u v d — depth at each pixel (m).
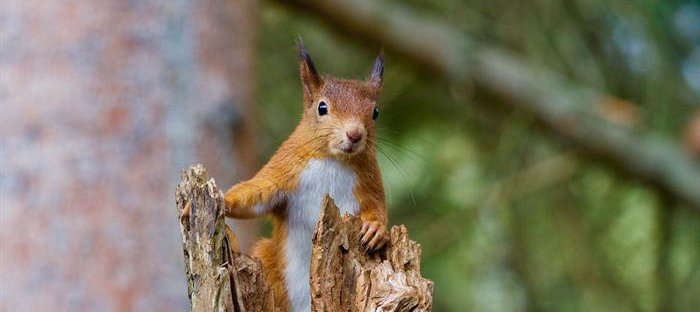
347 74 16.73
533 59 17.03
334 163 8.56
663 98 16.66
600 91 17.11
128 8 12.05
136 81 11.93
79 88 11.77
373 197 8.69
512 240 16.05
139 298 11.38
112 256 11.41
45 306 11.23
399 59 16.94
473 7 17.14
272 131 15.83
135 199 11.61
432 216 16.17
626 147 16.78
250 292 7.03
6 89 11.78
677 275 16.95
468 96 16.70
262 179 8.44
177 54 12.14
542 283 16.17
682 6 16.48
